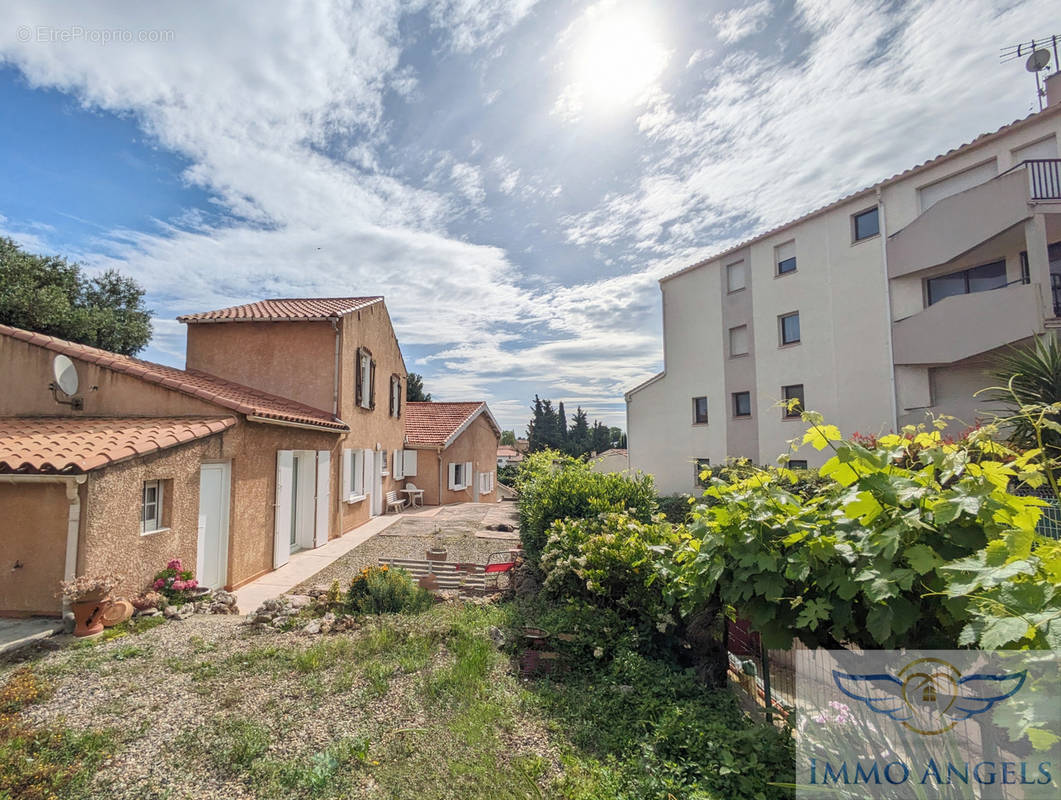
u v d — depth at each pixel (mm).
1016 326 11266
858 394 15008
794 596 2830
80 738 3480
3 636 5320
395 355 19250
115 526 6066
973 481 2211
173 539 6938
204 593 6957
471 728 3701
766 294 17922
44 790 2957
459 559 10320
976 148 12633
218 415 8164
